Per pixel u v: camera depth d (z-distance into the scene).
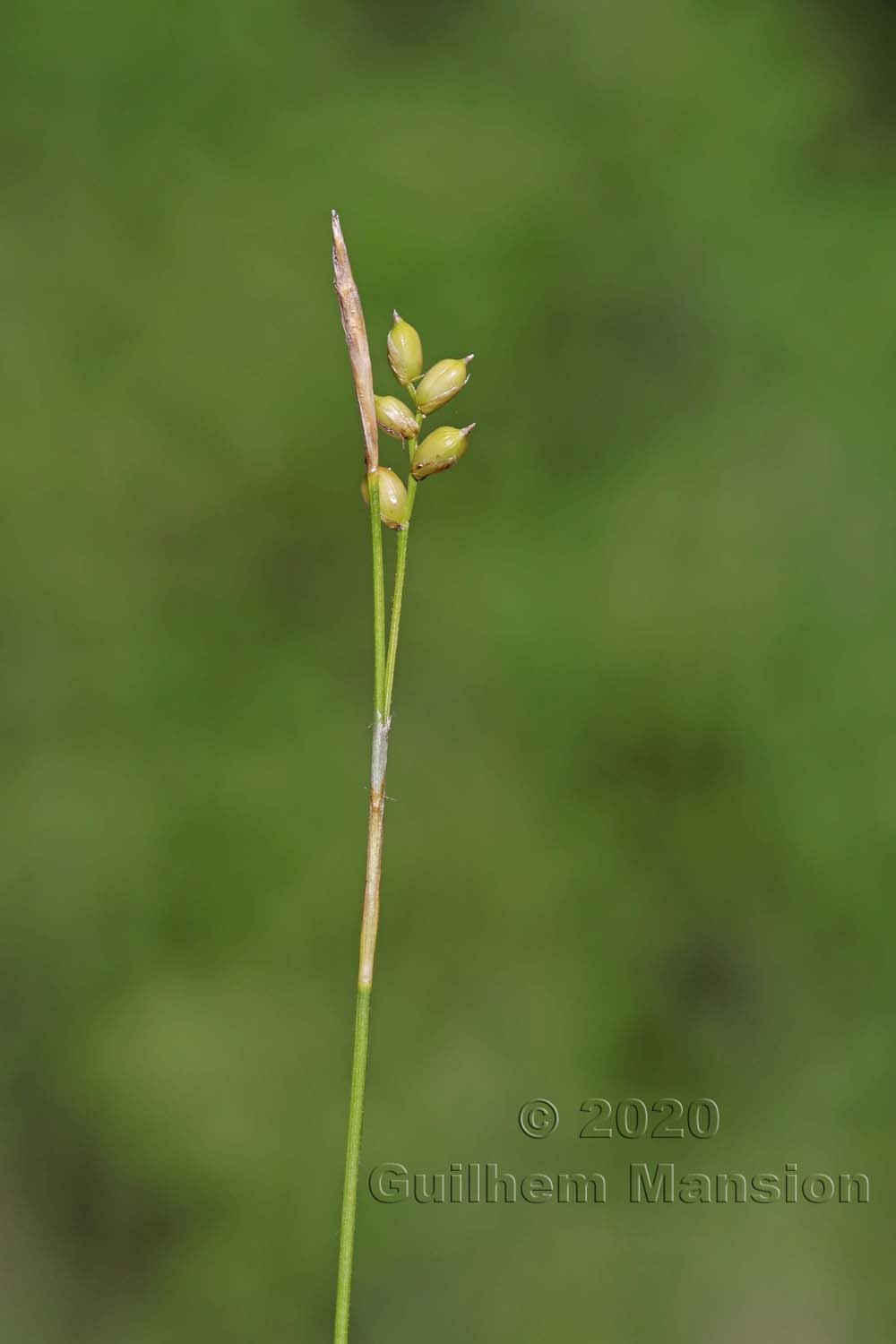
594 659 0.68
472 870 0.67
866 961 0.68
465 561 0.70
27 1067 0.66
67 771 0.68
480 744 0.69
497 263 0.70
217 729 0.68
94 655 0.69
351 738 0.69
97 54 0.71
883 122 0.78
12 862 0.67
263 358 0.70
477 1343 0.62
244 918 0.66
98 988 0.67
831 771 0.69
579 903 0.68
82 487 0.69
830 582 0.71
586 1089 0.66
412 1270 0.63
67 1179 0.66
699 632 0.69
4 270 0.70
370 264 0.70
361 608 0.71
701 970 0.70
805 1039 0.68
